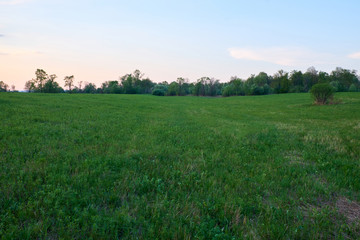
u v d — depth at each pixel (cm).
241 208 397
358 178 585
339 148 940
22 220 335
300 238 333
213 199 432
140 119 1761
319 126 1747
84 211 355
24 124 1130
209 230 333
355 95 5944
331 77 12812
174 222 346
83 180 477
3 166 521
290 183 530
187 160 681
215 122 1853
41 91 10469
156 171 568
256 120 2212
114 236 312
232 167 648
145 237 313
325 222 370
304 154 830
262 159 754
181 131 1274
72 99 3756
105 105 2995
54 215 353
